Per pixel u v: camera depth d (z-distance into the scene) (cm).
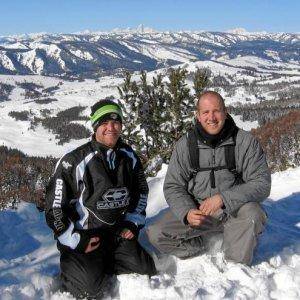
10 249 261
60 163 219
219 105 223
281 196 418
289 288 209
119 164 227
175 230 245
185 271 231
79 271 212
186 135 238
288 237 285
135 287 211
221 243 251
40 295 213
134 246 230
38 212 323
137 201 238
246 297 200
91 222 224
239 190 226
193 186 240
